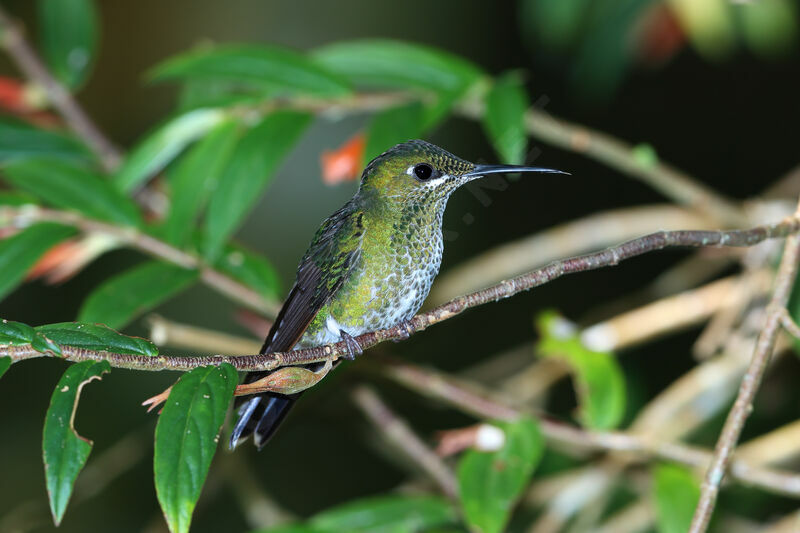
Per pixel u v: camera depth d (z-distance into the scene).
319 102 8.19
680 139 15.92
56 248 8.47
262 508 11.27
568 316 15.46
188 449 4.16
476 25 16.80
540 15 11.65
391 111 7.98
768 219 9.80
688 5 10.82
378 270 6.86
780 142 15.59
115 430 14.88
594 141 9.16
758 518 11.54
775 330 5.59
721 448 5.52
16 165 7.95
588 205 16.19
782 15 11.16
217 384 4.38
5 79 10.54
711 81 15.97
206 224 7.61
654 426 10.56
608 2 11.10
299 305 6.91
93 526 14.53
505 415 8.16
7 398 15.02
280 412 6.22
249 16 16.88
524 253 11.40
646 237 5.36
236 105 8.20
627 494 12.00
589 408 8.27
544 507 11.77
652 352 14.47
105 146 10.39
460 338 15.27
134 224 7.94
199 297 15.54
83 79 10.62
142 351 4.49
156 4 16.86
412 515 8.04
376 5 16.81
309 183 16.06
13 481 14.66
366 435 11.37
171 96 16.62
